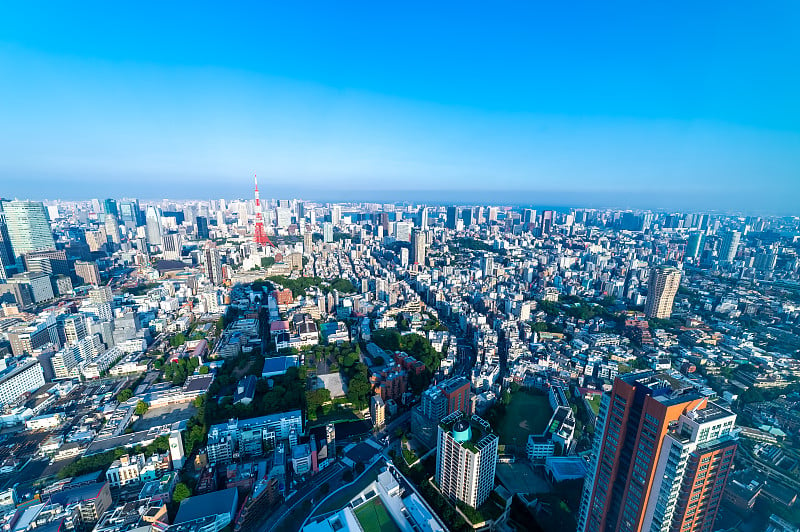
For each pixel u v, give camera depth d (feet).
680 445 480.64
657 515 517.96
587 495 632.79
